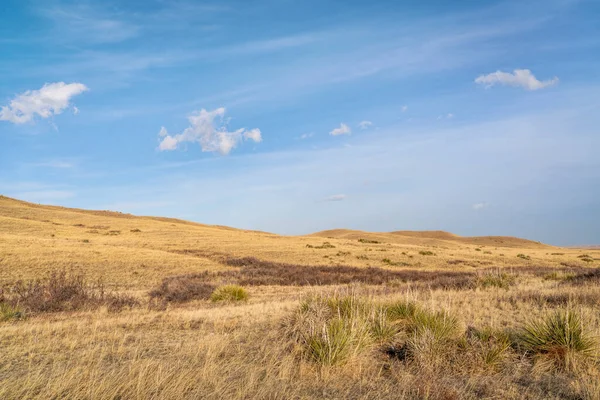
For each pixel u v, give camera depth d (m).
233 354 6.61
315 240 75.50
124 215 126.00
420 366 5.70
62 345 7.53
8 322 11.45
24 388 4.56
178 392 4.49
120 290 24.52
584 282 16.20
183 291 19.84
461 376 5.46
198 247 53.25
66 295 15.20
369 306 9.00
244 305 15.08
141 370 4.86
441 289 17.23
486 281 18.42
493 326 7.79
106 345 7.38
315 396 4.73
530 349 6.46
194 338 7.98
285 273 33.03
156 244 54.75
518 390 4.89
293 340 7.24
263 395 4.59
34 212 93.00
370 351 6.64
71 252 37.34
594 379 4.89
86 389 4.64
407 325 8.19
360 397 4.66
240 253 49.16
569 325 6.45
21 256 32.94
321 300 9.03
